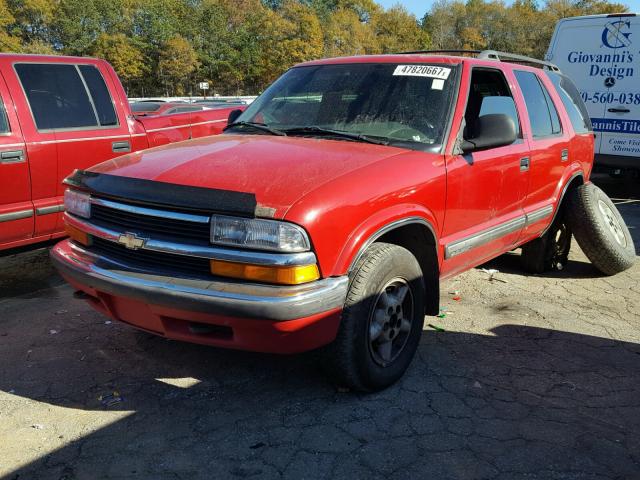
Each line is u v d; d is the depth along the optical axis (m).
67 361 3.65
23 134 4.85
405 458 2.72
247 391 3.29
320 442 2.82
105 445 2.79
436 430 2.94
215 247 2.71
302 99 4.04
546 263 5.64
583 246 5.48
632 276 5.70
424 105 3.71
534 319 4.46
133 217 2.95
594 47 9.40
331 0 109.12
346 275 2.85
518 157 4.34
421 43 111.88
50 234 5.13
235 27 89.12
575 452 2.80
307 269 2.69
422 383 3.41
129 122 5.84
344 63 4.21
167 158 3.26
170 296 2.71
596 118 9.57
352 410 3.11
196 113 6.86
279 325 2.64
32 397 3.22
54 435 2.87
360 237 2.89
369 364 3.10
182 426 2.95
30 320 4.32
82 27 76.94
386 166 3.18
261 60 85.31
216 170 3.00
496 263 6.00
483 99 4.21
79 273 3.06
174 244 2.79
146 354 3.74
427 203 3.38
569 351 3.91
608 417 3.12
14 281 5.31
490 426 2.99
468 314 4.52
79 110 5.37
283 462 2.67
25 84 4.96
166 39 78.62
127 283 2.84
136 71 76.06
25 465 2.63
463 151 3.69
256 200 2.68
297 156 3.18
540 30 111.56
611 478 2.62
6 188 4.75
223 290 2.65
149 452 2.74
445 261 3.69
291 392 3.29
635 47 8.96
